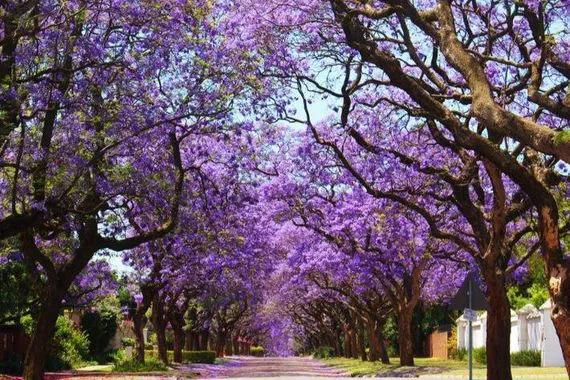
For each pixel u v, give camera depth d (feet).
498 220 56.75
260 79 66.33
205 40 59.57
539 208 41.32
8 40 52.75
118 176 66.95
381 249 104.42
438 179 71.61
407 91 48.39
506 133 36.19
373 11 48.55
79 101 59.11
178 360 174.60
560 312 37.83
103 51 55.98
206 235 89.76
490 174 54.70
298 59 65.72
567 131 33.01
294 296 214.28
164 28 57.11
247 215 106.52
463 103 58.29
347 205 96.94
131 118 61.52
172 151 74.84
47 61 57.62
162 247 104.47
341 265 115.55
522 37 64.13
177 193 72.64
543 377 84.12
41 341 71.31
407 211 87.20
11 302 102.27
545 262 40.27
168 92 64.54
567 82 56.29
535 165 46.60
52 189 64.44
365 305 168.04
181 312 175.42
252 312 269.85
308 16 62.49
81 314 173.06
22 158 61.26
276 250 136.98
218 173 88.38
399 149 77.15
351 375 131.44
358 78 64.18
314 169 91.66
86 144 61.82
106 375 110.63
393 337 230.27
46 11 53.47
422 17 45.93
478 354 140.87
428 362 151.74
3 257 83.10
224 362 227.40
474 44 65.62
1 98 53.31
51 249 82.48
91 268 102.12
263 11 63.05
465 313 57.77
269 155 105.60
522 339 128.26
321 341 359.66
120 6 54.95
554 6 55.11
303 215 108.68
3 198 64.18
